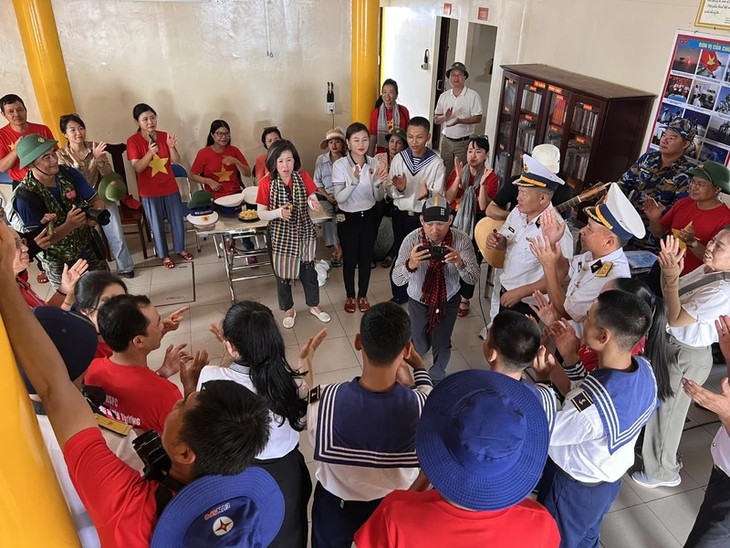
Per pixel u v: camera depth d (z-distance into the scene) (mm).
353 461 1646
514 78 4996
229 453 1138
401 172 4199
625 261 2480
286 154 3420
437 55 7609
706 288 2377
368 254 4082
